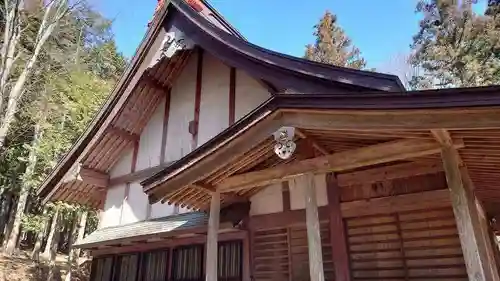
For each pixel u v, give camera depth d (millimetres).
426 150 3529
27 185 14570
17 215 15789
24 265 14805
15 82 12242
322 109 3607
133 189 8547
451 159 3373
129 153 9008
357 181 5441
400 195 5062
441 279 4586
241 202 6301
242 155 4281
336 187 5555
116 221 8508
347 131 3814
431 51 23828
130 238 7398
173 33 7230
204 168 4492
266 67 5844
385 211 5113
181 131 8203
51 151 13883
